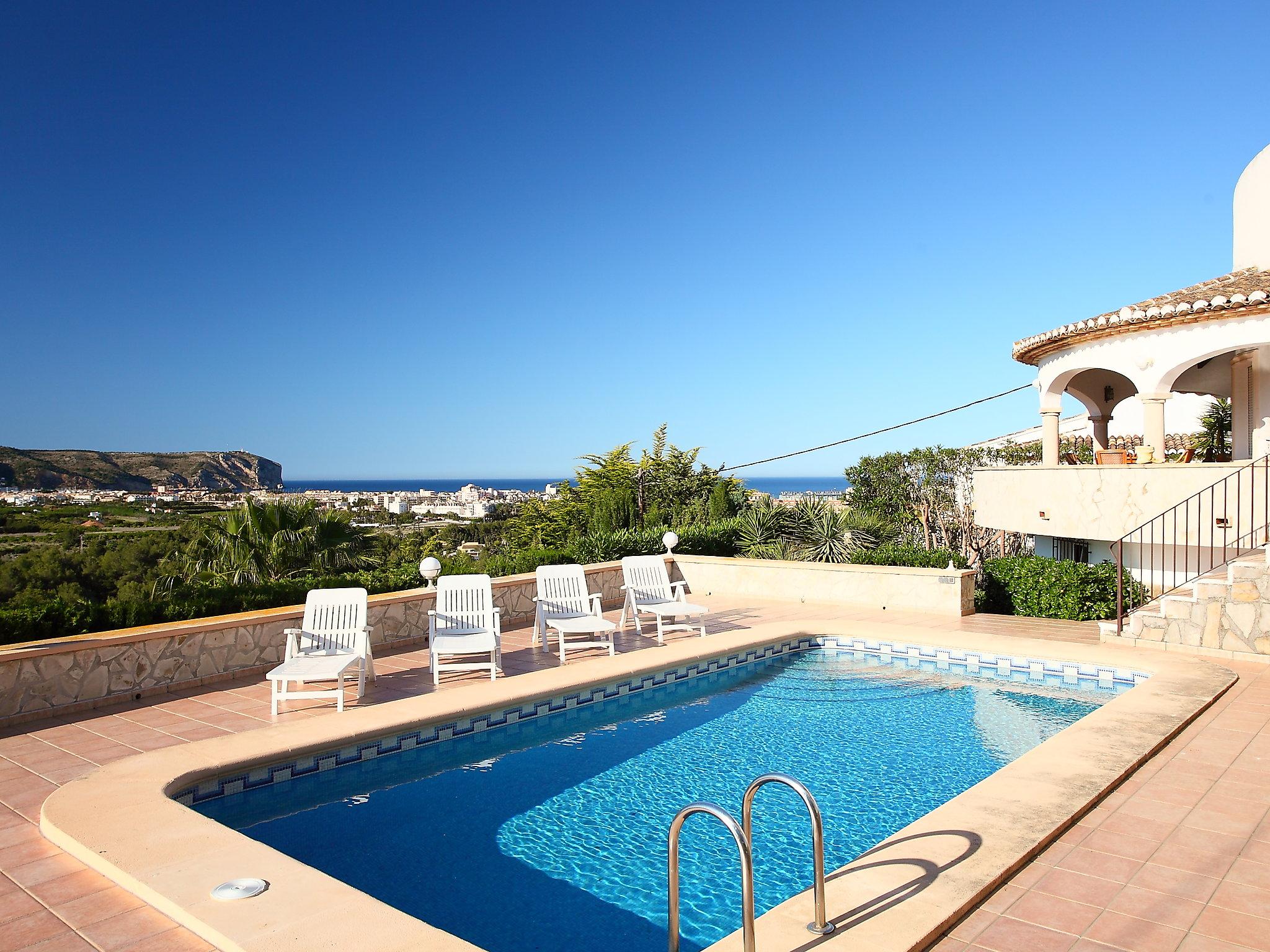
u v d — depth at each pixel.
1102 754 5.37
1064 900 3.54
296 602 9.66
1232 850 4.06
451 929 3.92
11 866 4.04
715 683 9.04
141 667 7.66
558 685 7.69
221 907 3.40
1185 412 22.25
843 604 13.07
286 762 5.84
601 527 19.11
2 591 16.61
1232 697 7.12
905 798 5.69
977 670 9.45
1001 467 13.53
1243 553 9.91
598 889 4.34
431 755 6.57
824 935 3.12
